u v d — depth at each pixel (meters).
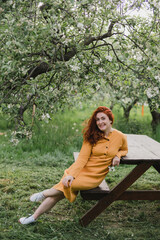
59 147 6.66
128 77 3.90
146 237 3.03
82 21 3.43
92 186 3.13
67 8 3.24
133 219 3.47
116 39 3.67
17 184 4.44
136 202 4.00
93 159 3.20
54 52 3.20
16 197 3.97
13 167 5.32
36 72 3.61
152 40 3.85
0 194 4.05
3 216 3.39
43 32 2.93
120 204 3.93
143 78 3.87
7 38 2.91
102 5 3.46
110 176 5.04
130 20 3.68
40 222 3.25
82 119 10.54
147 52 4.20
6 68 2.88
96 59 3.62
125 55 3.71
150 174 5.20
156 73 3.88
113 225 3.34
